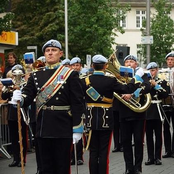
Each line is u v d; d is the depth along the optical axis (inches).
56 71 274.8
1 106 485.4
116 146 531.8
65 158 270.8
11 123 438.0
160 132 445.4
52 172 273.6
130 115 381.7
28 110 430.3
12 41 1039.6
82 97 274.1
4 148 496.7
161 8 1711.4
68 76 272.5
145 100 392.2
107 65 374.9
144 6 2297.0
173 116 484.1
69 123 271.6
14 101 271.6
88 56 970.1
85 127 343.0
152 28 1684.3
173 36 1681.8
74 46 1433.3
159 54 1688.0
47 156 272.4
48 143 271.9
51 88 270.8
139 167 389.4
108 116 343.3
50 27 1547.7
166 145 484.7
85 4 1257.4
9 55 550.0
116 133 530.9
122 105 386.3
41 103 271.3
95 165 342.0
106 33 1262.3
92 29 1248.8
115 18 1309.1
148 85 371.2
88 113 343.3
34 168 431.8
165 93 433.1
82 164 449.4
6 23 697.0
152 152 445.4
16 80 289.9
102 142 341.7
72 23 1289.4
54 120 268.8
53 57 276.7
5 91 365.1
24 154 440.5
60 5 1451.8
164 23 1679.4
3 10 689.6
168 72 477.4
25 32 1610.5
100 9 1262.3
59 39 1393.9
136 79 346.3
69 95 272.5
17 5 1622.8
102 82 344.2
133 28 2308.1
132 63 433.7
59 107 270.4
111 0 1395.2
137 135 386.0
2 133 490.3
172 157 485.4
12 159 480.7
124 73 364.8
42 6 1605.6
